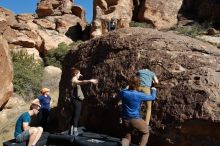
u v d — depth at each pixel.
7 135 12.84
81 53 11.24
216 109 7.01
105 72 9.67
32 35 28.05
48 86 20.50
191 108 7.35
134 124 6.64
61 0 33.62
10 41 26.31
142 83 7.39
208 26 28.89
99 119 9.36
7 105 16.70
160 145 7.74
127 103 6.71
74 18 32.62
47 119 12.08
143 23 30.78
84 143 7.61
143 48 9.20
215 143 6.96
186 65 8.31
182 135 7.40
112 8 30.14
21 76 19.66
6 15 28.31
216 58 8.57
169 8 31.81
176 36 9.58
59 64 27.25
